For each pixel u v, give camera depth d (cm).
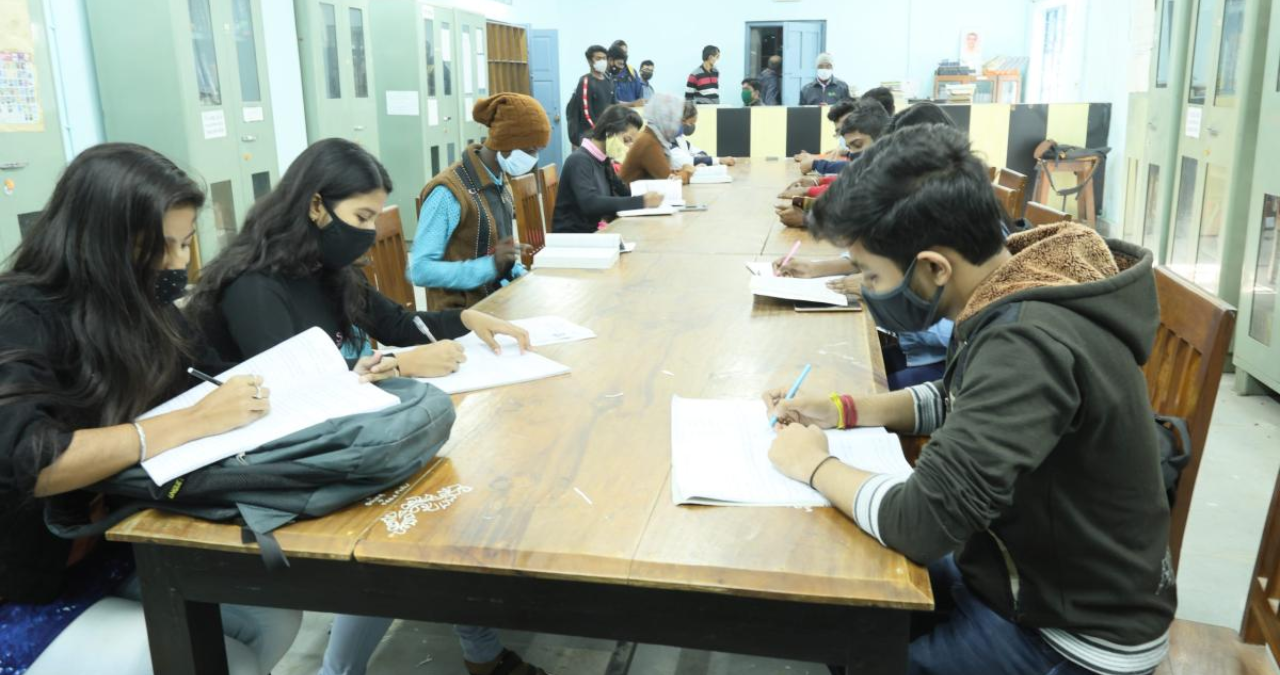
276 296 150
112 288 116
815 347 174
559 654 193
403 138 666
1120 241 115
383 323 180
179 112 384
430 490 113
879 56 1128
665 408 141
